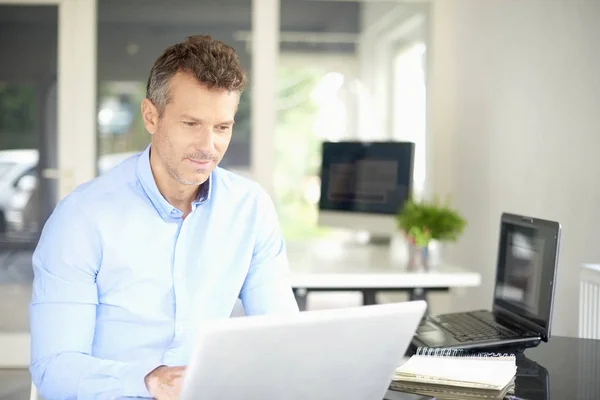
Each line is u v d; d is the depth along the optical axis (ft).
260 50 15.76
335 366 3.97
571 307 10.25
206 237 5.54
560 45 10.73
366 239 15.16
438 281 10.70
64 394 4.63
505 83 12.93
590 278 8.82
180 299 5.41
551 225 6.60
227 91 4.84
